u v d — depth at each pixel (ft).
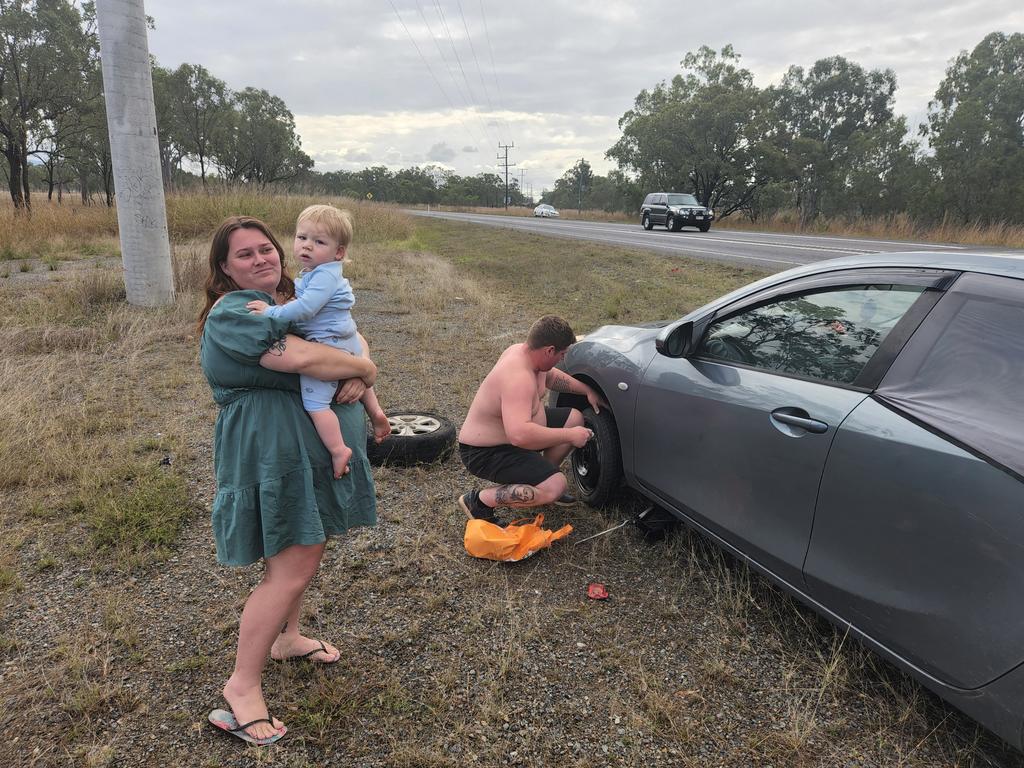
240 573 9.94
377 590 9.65
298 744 6.92
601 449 11.87
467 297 35.53
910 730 7.18
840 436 7.12
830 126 161.79
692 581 10.00
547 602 9.50
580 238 77.05
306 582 6.84
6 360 19.80
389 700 7.55
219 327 6.01
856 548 6.99
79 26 92.17
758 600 9.48
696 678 8.02
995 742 6.96
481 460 11.18
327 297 6.41
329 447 6.53
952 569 5.97
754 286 9.48
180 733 7.02
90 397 17.31
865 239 74.54
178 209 57.77
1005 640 5.56
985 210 88.89
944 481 6.02
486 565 10.37
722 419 8.91
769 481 8.15
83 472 12.67
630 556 10.73
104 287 29.12
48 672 7.82
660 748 6.98
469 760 6.79
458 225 116.78
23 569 9.91
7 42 86.12
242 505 6.21
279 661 8.06
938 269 7.14
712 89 140.15
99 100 95.55
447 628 8.87
